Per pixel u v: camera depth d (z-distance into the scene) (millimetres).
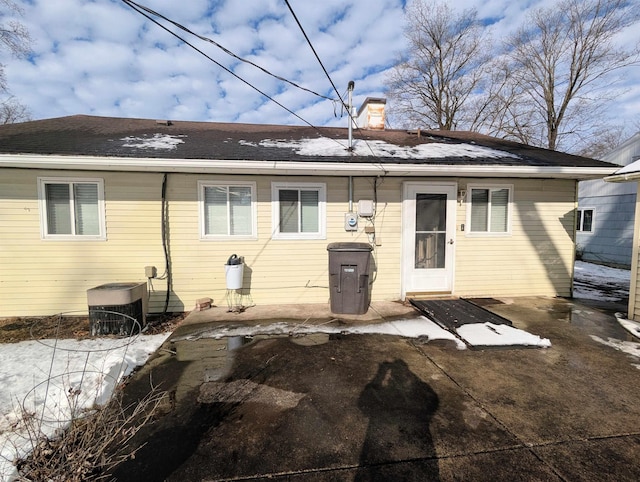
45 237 5000
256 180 5484
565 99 16297
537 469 1850
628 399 2602
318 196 5664
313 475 1818
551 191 6191
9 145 4652
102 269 5180
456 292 6059
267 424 2291
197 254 5418
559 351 3600
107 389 2785
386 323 4605
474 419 2334
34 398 2633
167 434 2186
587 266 10828
